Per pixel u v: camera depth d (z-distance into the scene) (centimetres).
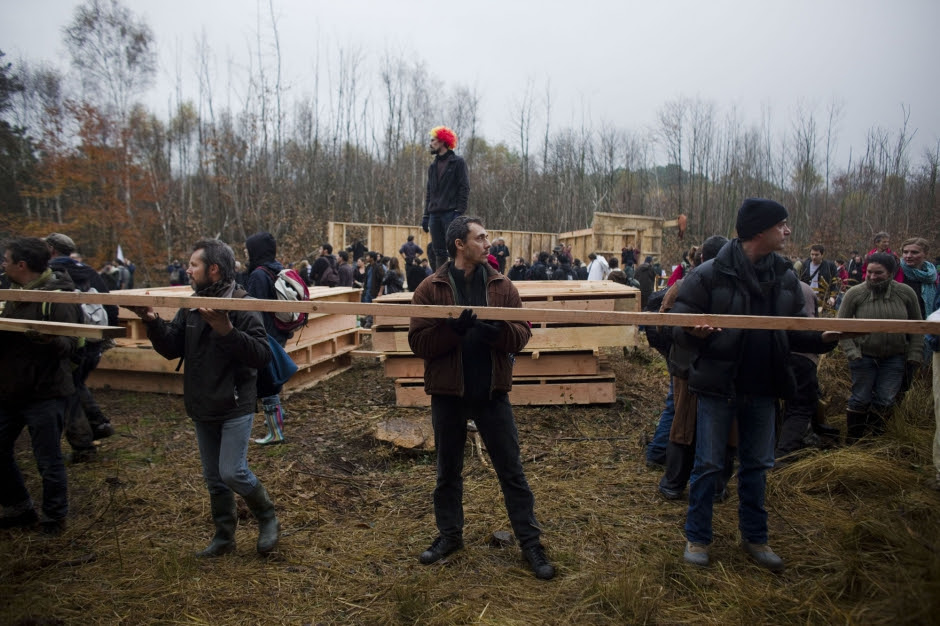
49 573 322
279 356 359
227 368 321
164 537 367
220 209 3312
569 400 614
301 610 289
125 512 402
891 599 259
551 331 603
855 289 511
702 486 316
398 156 3606
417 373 627
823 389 625
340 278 1298
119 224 2736
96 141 2648
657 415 600
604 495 419
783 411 489
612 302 596
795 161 3638
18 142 2831
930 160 2333
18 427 370
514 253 2886
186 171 3725
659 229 3069
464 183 662
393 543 355
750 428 319
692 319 283
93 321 469
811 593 286
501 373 311
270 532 342
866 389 502
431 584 304
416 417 594
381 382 751
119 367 684
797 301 311
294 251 2553
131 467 483
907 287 496
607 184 4188
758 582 301
